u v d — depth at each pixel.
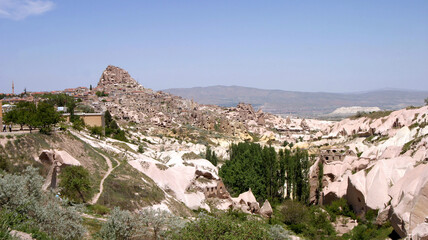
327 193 102.62
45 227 40.91
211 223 48.78
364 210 89.19
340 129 188.25
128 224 47.38
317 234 80.44
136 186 75.00
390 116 158.25
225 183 112.75
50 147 73.44
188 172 93.44
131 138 159.50
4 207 39.19
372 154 122.69
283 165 109.06
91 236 47.91
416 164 84.00
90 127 125.69
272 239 54.84
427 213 66.00
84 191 64.69
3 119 90.00
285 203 97.75
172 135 198.38
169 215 51.75
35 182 45.22
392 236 73.88
